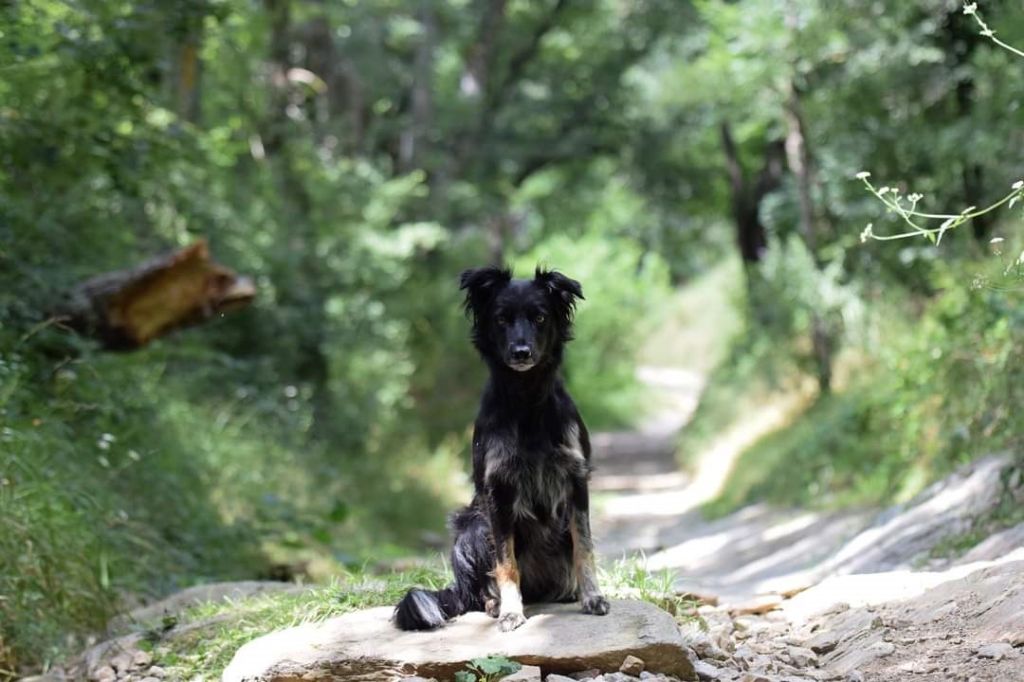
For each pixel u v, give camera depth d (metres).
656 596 6.52
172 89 14.81
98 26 10.49
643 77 30.31
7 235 9.75
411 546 14.33
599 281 41.22
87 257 11.45
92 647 7.02
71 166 11.05
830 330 18.33
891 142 15.87
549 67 32.69
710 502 18.34
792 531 12.57
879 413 14.10
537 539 6.14
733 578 11.42
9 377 8.77
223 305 10.83
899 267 16.45
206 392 14.16
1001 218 13.27
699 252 43.56
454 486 18.14
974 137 13.77
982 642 5.47
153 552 8.95
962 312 11.53
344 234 19.70
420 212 26.05
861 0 15.45
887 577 7.04
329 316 18.12
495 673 5.26
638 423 38.12
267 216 17.62
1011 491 8.35
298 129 19.88
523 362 5.69
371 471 16.50
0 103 10.43
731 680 5.45
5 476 7.53
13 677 6.68
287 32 19.09
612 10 31.84
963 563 7.67
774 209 19.84
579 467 5.96
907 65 15.45
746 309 25.70
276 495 11.74
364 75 27.59
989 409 9.94
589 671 5.42
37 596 7.09
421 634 5.78
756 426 21.12
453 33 30.94
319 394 17.55
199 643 6.58
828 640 6.17
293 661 5.48
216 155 15.38
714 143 30.03
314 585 7.38
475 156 30.95
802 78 17.16
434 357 23.12
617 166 33.19
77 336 9.77
